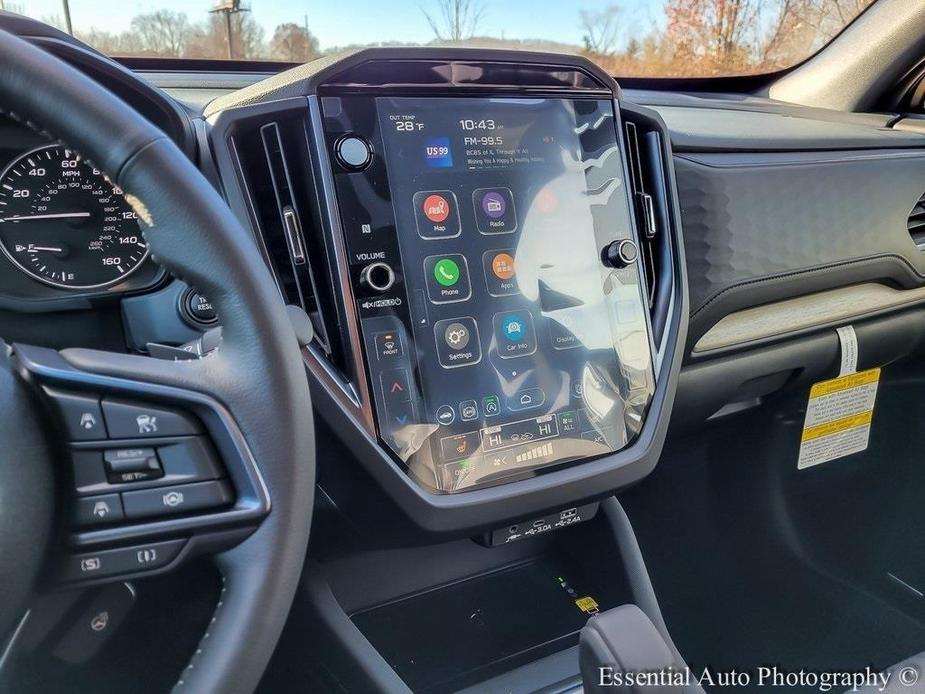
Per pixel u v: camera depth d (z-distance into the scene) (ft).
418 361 3.22
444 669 3.73
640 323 3.70
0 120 2.96
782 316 4.75
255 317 2.14
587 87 3.58
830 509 5.75
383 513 3.23
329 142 3.07
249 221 2.99
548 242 3.50
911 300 5.17
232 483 2.15
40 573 1.97
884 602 5.28
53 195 3.05
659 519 5.38
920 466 5.54
